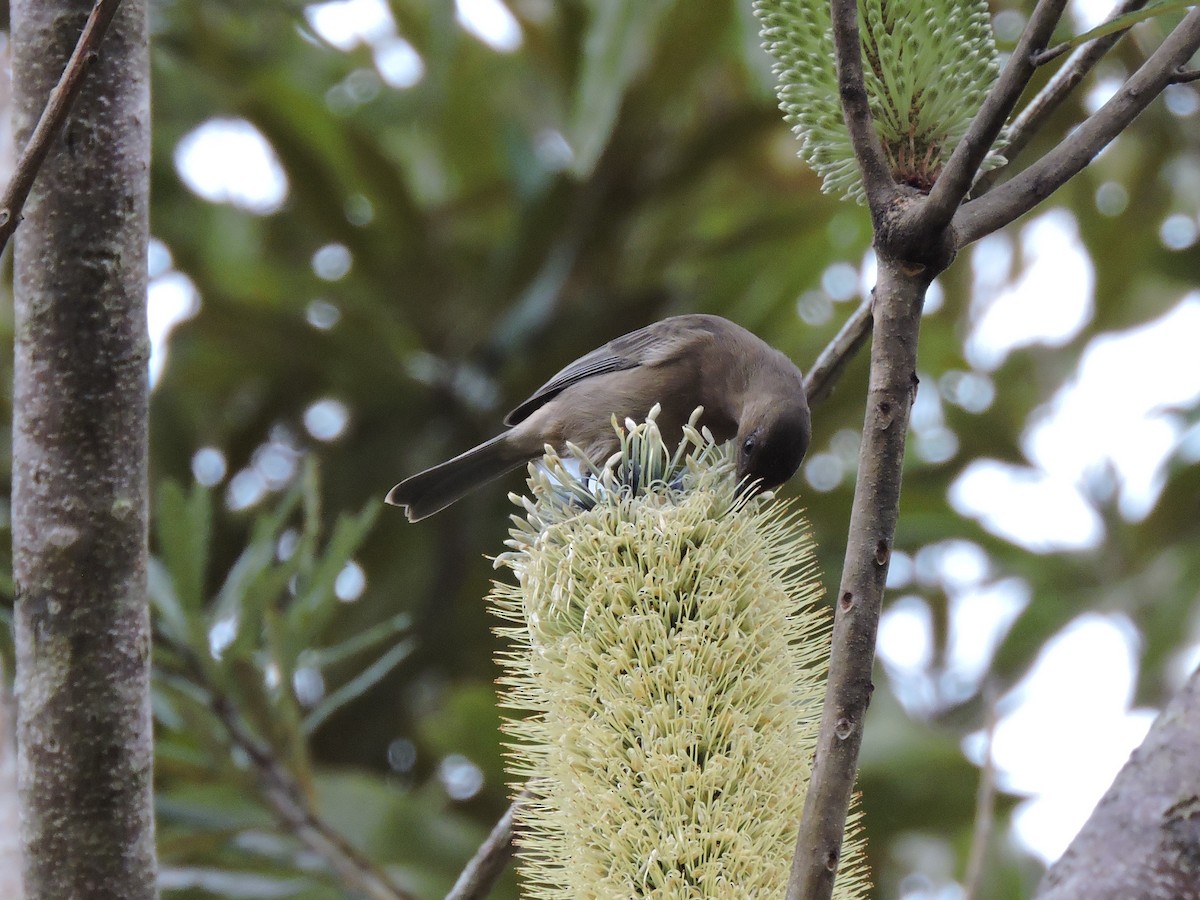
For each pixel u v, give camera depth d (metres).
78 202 6.29
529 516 6.40
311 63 18.19
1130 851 4.80
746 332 11.05
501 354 15.65
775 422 9.68
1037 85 12.54
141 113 6.51
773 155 16.30
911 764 13.18
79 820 6.03
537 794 6.10
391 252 15.80
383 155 15.29
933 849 14.58
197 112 16.98
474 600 15.49
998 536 16.03
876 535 4.71
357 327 15.23
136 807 6.13
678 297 15.41
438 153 17.53
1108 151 16.98
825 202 15.40
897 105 5.63
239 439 15.96
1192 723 4.96
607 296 15.48
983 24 5.64
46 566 6.12
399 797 12.97
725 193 16.53
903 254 4.97
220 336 15.58
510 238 15.48
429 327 15.76
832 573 14.67
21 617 6.19
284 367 15.84
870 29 5.63
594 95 13.12
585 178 15.02
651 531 6.01
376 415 15.88
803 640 6.16
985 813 7.06
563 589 6.02
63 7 6.46
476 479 11.80
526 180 16.02
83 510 6.15
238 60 16.56
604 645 5.92
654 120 14.78
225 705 9.45
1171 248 17.09
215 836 9.88
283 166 15.51
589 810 5.75
